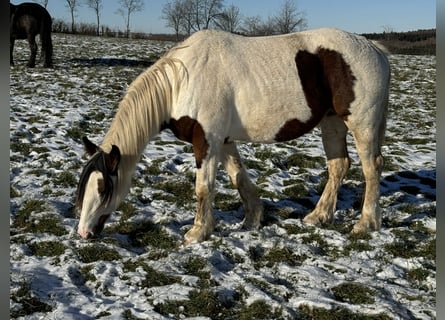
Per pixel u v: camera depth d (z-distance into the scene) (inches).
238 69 164.7
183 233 179.9
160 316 124.0
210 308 128.0
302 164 279.0
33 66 645.3
